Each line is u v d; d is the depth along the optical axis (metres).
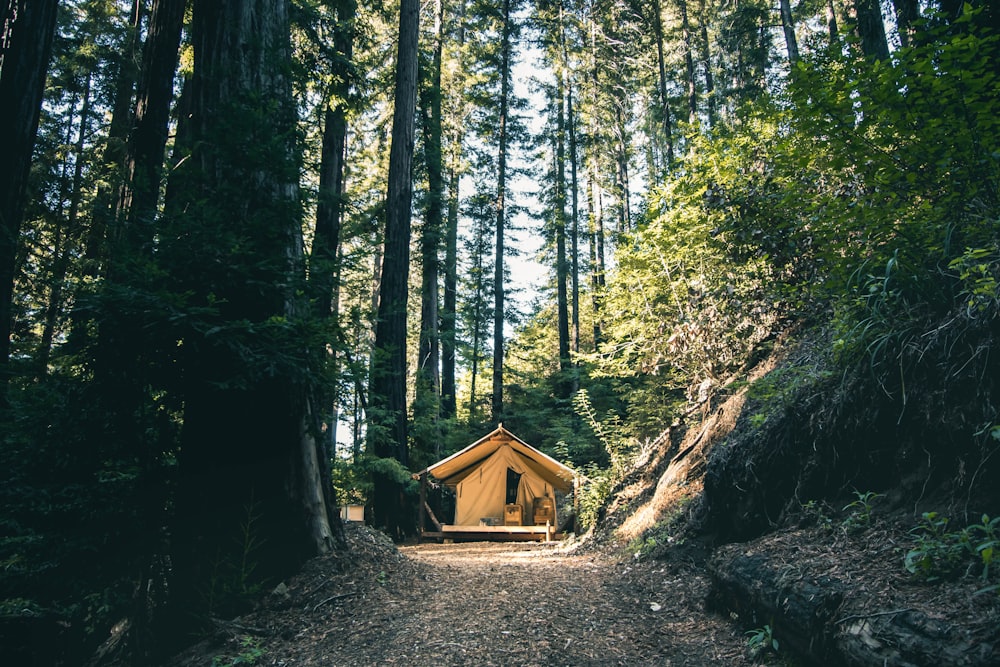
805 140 4.48
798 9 20.08
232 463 6.10
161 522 5.71
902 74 3.49
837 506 4.45
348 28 12.35
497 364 25.50
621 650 4.46
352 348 6.18
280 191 6.50
